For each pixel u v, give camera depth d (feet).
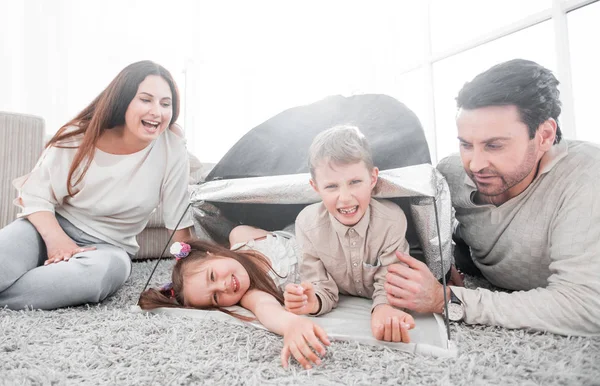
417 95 8.01
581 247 2.30
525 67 2.46
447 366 1.86
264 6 8.40
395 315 2.31
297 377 1.76
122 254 3.46
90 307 3.05
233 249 3.47
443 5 7.18
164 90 3.57
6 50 6.23
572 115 4.76
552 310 2.23
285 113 4.11
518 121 2.45
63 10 6.67
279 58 8.52
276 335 2.29
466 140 2.61
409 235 3.34
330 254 2.96
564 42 4.83
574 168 2.51
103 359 1.98
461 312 2.40
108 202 3.57
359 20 8.86
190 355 2.00
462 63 6.89
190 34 7.79
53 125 6.53
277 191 3.07
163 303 3.01
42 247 3.36
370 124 3.55
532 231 2.67
